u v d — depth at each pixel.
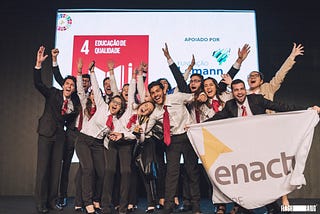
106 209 3.06
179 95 3.24
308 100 4.71
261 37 4.80
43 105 4.77
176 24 4.77
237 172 2.84
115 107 3.21
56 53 3.60
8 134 4.70
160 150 3.55
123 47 4.72
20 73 4.83
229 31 4.75
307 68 4.77
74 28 4.79
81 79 3.38
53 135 3.29
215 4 4.82
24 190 4.60
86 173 3.12
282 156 2.81
